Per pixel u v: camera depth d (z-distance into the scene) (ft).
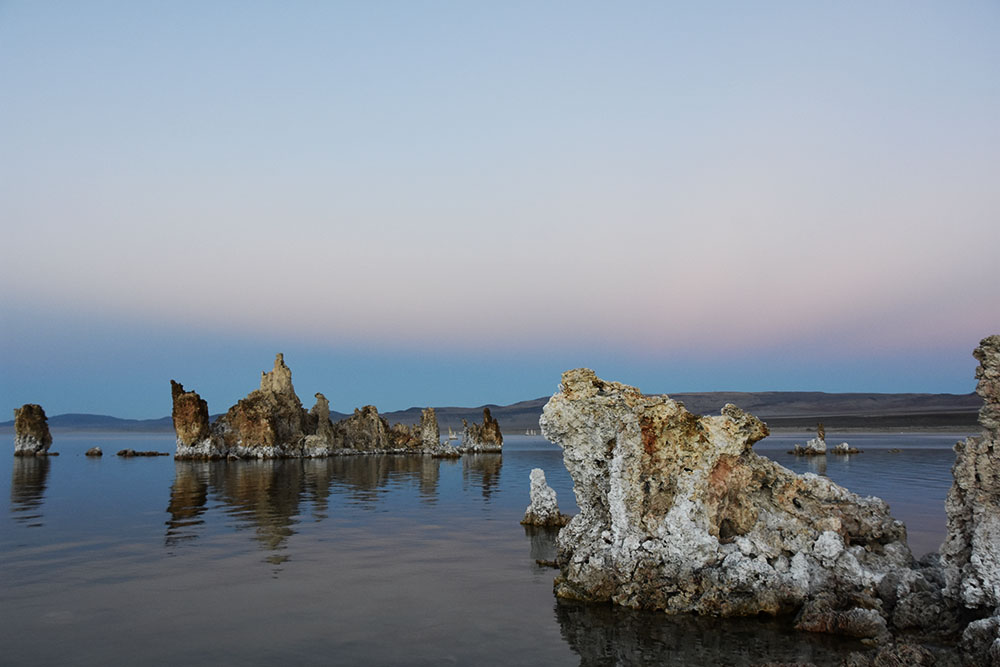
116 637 59.62
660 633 61.26
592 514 81.10
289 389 390.01
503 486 195.31
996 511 56.90
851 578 67.26
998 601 54.34
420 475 235.40
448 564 89.45
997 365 58.75
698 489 72.23
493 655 55.77
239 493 173.47
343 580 80.43
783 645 57.52
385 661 54.44
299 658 54.95
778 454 324.80
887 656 50.11
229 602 70.74
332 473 244.63
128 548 97.81
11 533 110.11
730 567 68.44
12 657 54.85
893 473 208.13
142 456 371.56
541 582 80.48
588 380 78.95
